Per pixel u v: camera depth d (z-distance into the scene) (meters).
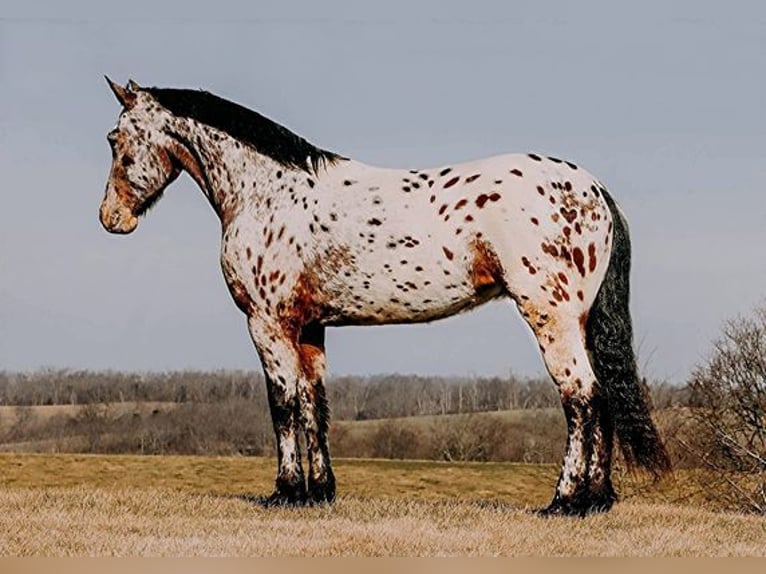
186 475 14.93
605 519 8.07
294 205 8.57
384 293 8.33
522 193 7.91
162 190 9.39
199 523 8.15
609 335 8.16
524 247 7.84
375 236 8.26
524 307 7.88
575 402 7.86
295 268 8.51
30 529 7.91
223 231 8.92
